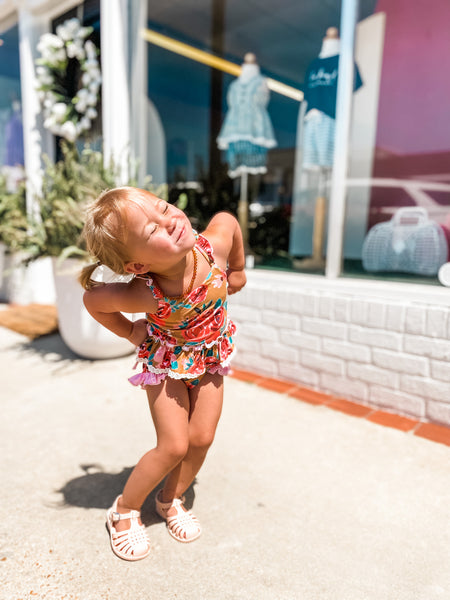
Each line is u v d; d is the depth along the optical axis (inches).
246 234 162.1
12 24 217.9
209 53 172.4
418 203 129.3
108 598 53.0
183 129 180.1
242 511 70.0
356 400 108.7
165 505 66.7
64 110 189.9
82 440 92.1
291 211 150.1
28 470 81.3
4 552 60.7
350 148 120.3
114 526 62.7
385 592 54.4
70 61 194.2
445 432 93.4
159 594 53.8
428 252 117.9
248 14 154.3
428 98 129.7
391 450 87.4
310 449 88.1
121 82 162.1
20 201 194.4
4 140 243.9
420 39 128.2
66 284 132.6
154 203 47.1
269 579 56.3
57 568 57.9
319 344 113.5
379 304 101.2
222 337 59.4
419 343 96.0
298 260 138.2
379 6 124.5
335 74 119.8
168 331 55.2
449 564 59.1
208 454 86.4
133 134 167.6
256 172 158.6
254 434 94.0
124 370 133.2
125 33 160.7
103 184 133.4
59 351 151.6
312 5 128.6
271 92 151.5
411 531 65.6
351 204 131.2
